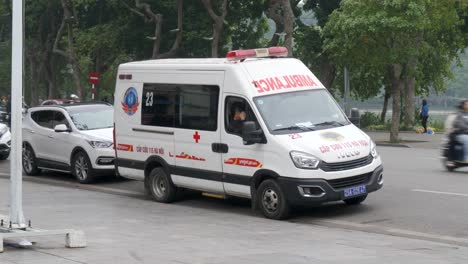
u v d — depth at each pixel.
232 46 52.25
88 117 19.16
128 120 15.59
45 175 20.30
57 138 19.08
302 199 12.30
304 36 46.12
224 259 9.13
